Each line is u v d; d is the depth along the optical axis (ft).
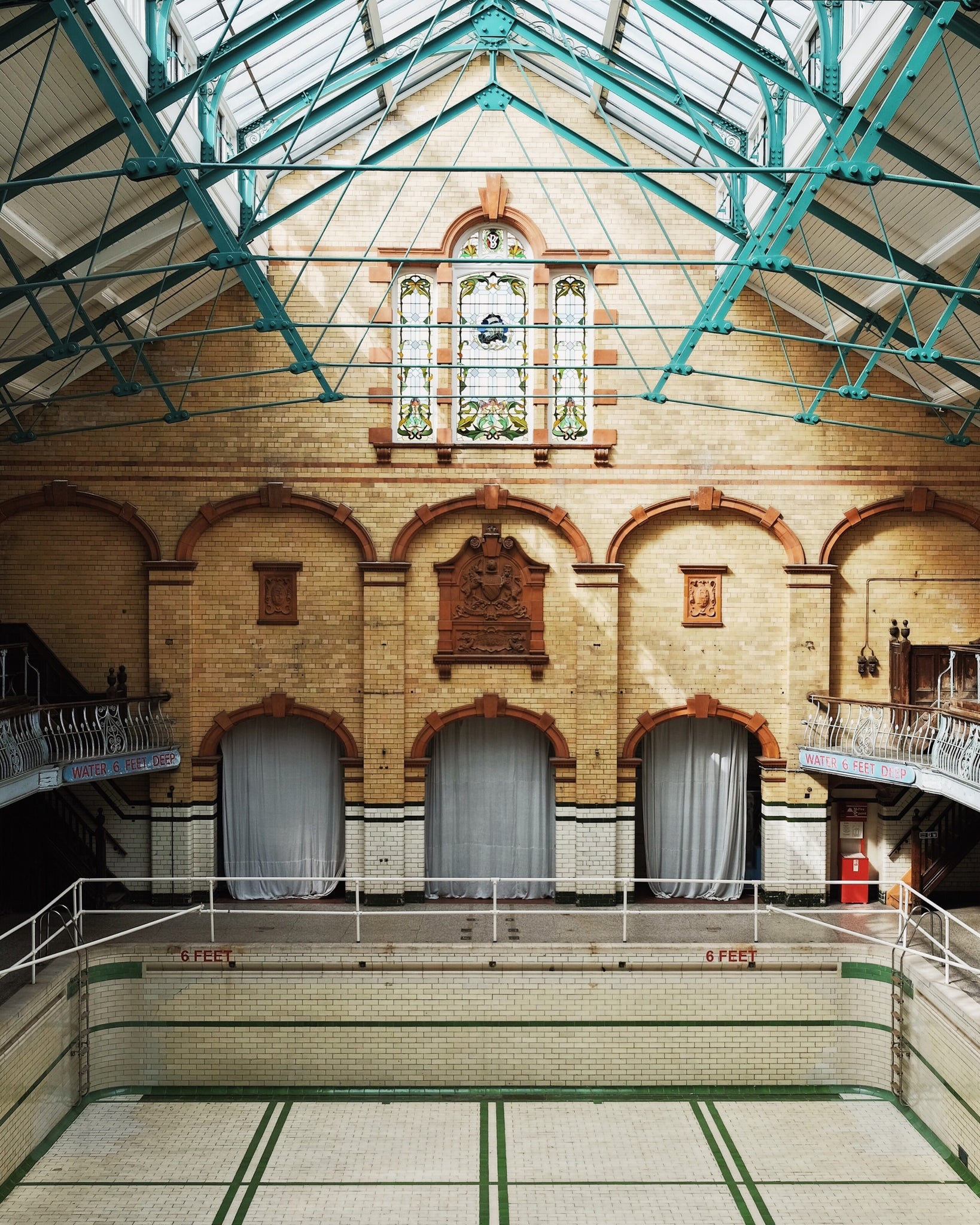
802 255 53.98
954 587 61.46
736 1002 53.01
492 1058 52.80
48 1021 47.26
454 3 42.24
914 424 60.64
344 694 61.72
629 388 60.85
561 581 61.62
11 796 47.83
